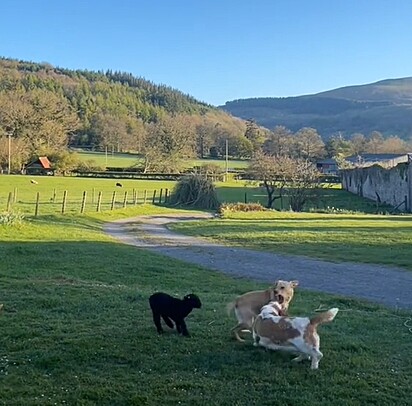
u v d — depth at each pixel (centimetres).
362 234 2778
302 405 573
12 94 9250
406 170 5019
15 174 8250
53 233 2544
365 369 687
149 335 805
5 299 1061
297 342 695
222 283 1502
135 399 576
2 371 654
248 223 3569
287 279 1636
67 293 1136
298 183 5531
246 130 12619
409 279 1655
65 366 672
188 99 18038
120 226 3497
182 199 5572
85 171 8650
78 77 16250
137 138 11181
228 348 757
